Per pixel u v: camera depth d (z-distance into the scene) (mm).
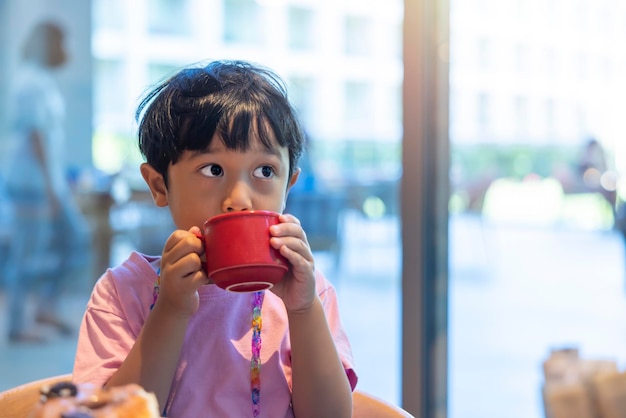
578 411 1963
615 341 3043
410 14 1701
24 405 945
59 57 4059
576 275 3877
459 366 2783
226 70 887
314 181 3701
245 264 706
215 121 796
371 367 2740
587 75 3148
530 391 2525
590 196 3637
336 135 3691
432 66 1784
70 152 4055
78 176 4023
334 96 3666
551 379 2316
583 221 3766
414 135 1737
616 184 3568
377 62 3408
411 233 1766
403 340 1804
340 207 3684
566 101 3191
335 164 3684
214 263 718
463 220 3643
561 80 3127
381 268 3537
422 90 1729
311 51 3732
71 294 3912
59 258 3939
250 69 911
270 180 831
